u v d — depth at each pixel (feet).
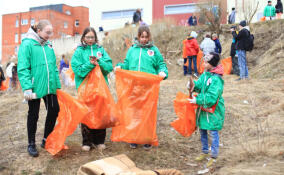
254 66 39.63
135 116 13.94
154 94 14.03
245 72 31.65
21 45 13.56
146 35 14.99
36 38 13.80
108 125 13.82
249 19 52.24
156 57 15.19
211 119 12.60
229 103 21.98
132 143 14.65
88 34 14.48
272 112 19.11
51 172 12.25
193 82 13.05
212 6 50.31
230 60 38.14
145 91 14.11
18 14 151.53
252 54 42.45
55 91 14.20
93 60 13.88
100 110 13.85
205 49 33.99
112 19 82.53
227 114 19.35
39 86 13.57
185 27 56.24
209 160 12.55
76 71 14.24
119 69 14.46
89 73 14.29
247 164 11.96
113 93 24.04
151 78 14.07
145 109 13.94
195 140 15.79
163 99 23.99
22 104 26.73
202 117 12.87
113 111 13.84
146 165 12.88
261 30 46.19
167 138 16.03
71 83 34.73
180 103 14.02
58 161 13.23
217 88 12.43
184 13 76.64
